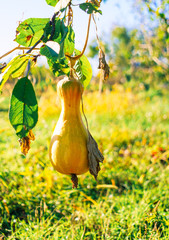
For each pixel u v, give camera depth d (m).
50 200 2.22
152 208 1.93
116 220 1.87
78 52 1.08
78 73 1.11
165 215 1.81
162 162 3.04
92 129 4.63
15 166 2.76
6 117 5.64
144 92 9.02
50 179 2.31
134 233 1.67
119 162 3.05
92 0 0.94
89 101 6.56
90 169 0.95
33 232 1.71
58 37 0.93
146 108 7.16
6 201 2.13
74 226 1.78
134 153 3.23
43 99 6.23
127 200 2.13
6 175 2.51
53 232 1.75
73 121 0.97
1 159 3.02
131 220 1.80
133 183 2.54
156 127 4.83
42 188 2.39
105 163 2.90
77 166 0.95
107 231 1.72
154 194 2.21
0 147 3.51
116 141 3.83
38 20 0.95
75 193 2.35
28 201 2.15
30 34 0.97
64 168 0.96
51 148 0.98
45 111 6.01
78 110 0.99
